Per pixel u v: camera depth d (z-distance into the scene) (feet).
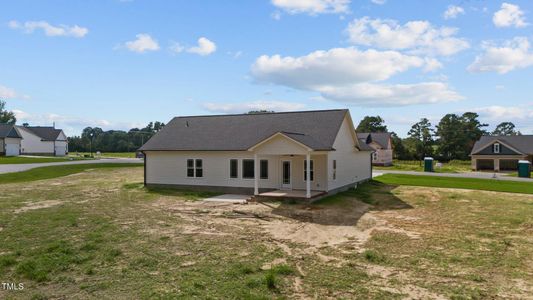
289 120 86.12
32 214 55.36
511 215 55.62
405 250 38.55
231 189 79.56
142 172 128.57
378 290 27.81
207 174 81.82
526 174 128.67
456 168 196.85
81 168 140.15
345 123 84.43
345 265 33.78
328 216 55.57
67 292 27.45
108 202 67.26
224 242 41.29
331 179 75.61
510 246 39.73
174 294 26.81
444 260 35.09
